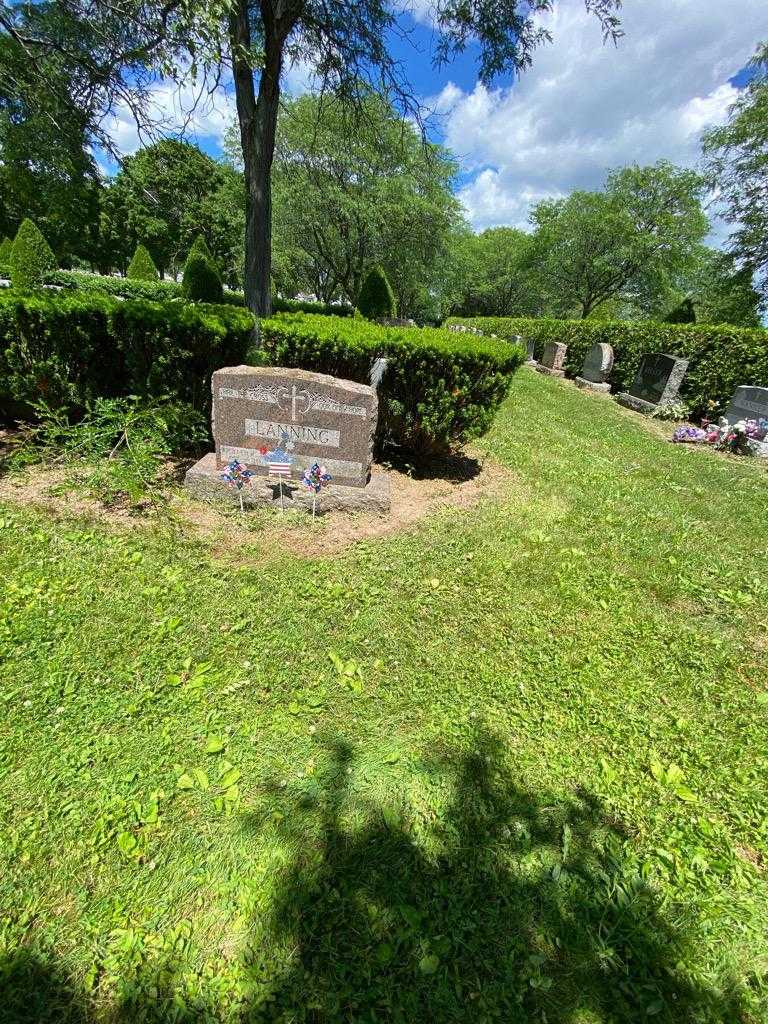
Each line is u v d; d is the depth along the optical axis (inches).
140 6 212.7
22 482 168.6
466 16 299.6
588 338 593.9
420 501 191.9
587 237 1368.1
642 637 122.6
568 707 99.2
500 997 57.6
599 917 66.1
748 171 753.0
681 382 435.2
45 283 722.2
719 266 850.8
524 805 79.5
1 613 108.0
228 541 148.5
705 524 197.0
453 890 67.3
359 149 751.1
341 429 166.2
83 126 302.0
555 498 206.2
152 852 68.3
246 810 74.5
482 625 120.5
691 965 62.4
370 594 128.2
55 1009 54.0
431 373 194.4
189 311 196.5
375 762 83.9
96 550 134.7
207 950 59.5
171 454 200.5
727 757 92.0
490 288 1903.3
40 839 68.5
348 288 1151.6
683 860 74.0
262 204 326.0
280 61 295.1
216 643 106.0
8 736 81.9
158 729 85.6
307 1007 55.3
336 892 65.7
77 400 198.1
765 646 124.9
